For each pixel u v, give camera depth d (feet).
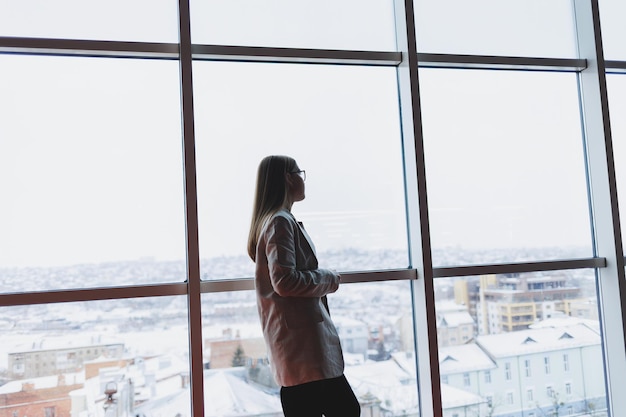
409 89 9.17
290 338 6.53
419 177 9.02
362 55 9.25
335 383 6.64
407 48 9.23
